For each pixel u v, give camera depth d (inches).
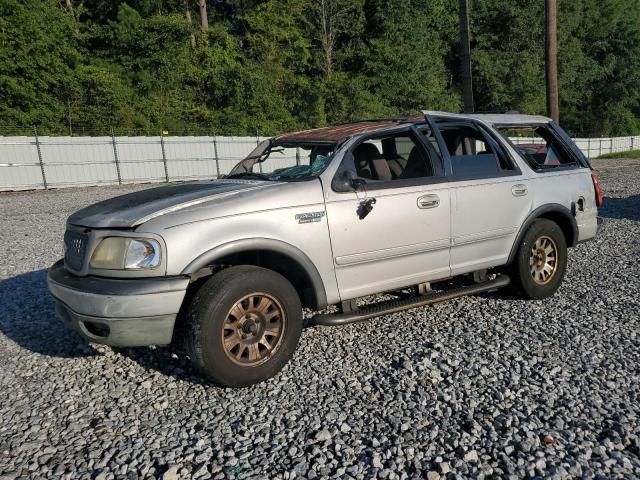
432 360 161.6
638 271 255.1
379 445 119.6
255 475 110.6
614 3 2691.9
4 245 391.2
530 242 204.1
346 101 1676.9
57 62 1246.3
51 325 207.8
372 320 197.6
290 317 151.9
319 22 1804.9
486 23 2170.3
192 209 144.0
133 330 136.1
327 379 152.4
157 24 1459.2
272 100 1563.7
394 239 170.2
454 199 182.9
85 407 142.9
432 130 187.3
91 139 1000.9
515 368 154.5
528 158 212.2
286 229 150.7
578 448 115.6
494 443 118.6
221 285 140.1
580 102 2546.8
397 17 1847.9
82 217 154.9
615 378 146.6
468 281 210.1
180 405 141.6
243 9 1882.4
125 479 111.1
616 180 738.8
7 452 122.6
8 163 912.9
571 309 202.7
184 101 1464.1
